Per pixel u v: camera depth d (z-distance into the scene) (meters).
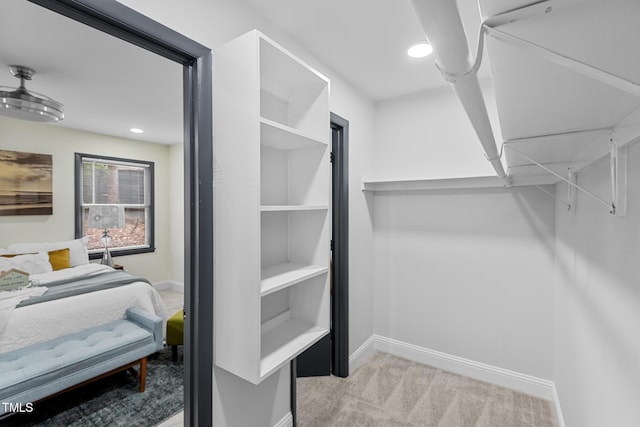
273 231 1.67
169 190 5.23
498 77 0.57
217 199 1.29
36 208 3.77
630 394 0.91
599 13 0.36
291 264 1.70
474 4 1.43
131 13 1.05
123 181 4.72
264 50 1.25
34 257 3.31
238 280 1.23
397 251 2.78
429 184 2.52
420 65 2.13
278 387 1.74
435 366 2.61
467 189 2.47
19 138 3.65
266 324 1.60
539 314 2.23
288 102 1.69
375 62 2.09
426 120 2.59
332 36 1.78
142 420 1.97
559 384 2.00
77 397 2.20
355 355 2.59
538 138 1.02
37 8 1.49
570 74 0.54
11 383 1.67
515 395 2.23
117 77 2.37
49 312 2.18
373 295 2.88
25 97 2.23
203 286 1.28
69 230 4.06
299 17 1.60
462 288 2.50
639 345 0.85
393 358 2.75
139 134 4.37
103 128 4.02
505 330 2.34
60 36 1.77
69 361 1.88
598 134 0.96
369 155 2.74
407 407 2.08
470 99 0.67
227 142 1.25
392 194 2.79
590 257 1.34
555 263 2.15
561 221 1.96
